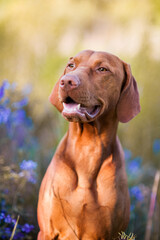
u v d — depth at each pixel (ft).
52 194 10.48
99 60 10.40
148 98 21.57
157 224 14.05
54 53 25.41
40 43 25.55
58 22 29.63
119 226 10.81
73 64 10.96
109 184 10.57
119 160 11.00
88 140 10.63
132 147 19.94
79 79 9.68
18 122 16.03
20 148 15.58
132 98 11.05
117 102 10.97
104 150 10.72
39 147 17.74
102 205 10.44
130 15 31.48
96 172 10.64
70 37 29.04
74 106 9.85
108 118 10.74
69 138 11.04
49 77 22.61
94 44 28.96
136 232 14.42
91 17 32.50
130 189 15.70
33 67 22.97
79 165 10.65
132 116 10.94
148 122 21.12
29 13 28.66
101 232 10.60
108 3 35.19
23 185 13.09
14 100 15.99
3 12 29.01
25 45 24.75
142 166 19.04
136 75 22.13
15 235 12.00
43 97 21.38
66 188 10.43
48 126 20.24
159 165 19.33
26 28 26.68
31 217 13.39
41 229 10.87
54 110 20.22
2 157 13.93
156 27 26.66
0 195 12.82
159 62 22.56
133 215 14.07
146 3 32.37
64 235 10.62
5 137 15.67
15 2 30.83
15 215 12.90
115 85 10.64
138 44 24.73
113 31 29.25
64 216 10.45
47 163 15.87
